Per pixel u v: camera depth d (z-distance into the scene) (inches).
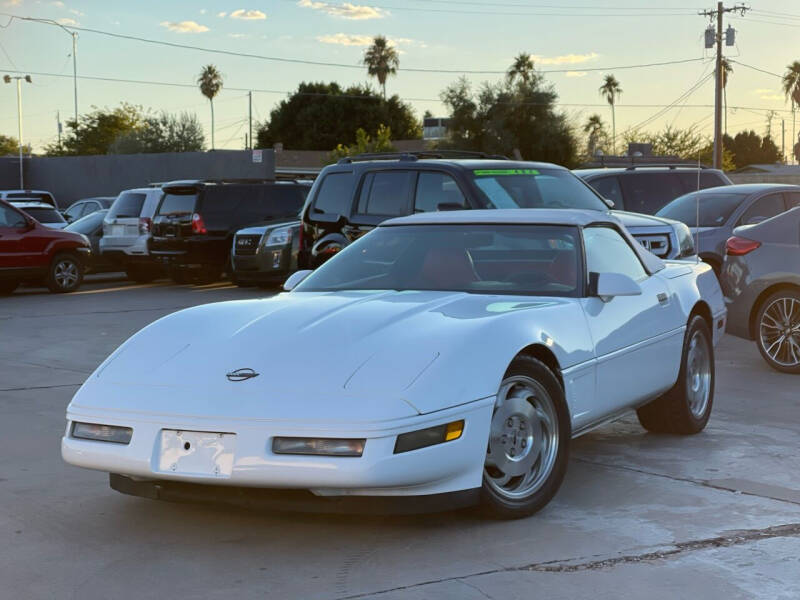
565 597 141.5
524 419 178.7
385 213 428.5
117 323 518.6
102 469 167.2
